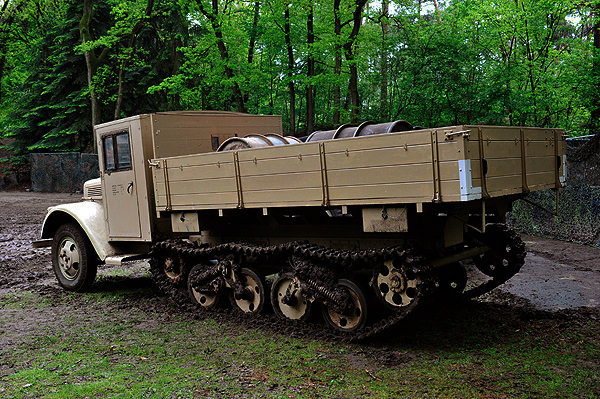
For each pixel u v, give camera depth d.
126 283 8.12
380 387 3.78
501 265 6.01
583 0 13.95
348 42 14.80
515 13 13.60
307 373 4.09
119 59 21.41
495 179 4.35
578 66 13.77
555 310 5.68
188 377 4.08
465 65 14.33
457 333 5.00
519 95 13.22
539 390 3.66
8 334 5.47
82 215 7.26
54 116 26.62
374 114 15.70
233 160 5.34
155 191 6.29
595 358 4.27
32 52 28.52
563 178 5.69
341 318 5.02
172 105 24.38
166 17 22.47
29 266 9.73
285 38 16.06
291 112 16.97
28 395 3.83
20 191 27.11
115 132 6.89
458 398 3.55
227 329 5.45
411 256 4.37
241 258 5.75
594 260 8.15
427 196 4.05
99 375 4.18
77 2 25.16
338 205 4.58
